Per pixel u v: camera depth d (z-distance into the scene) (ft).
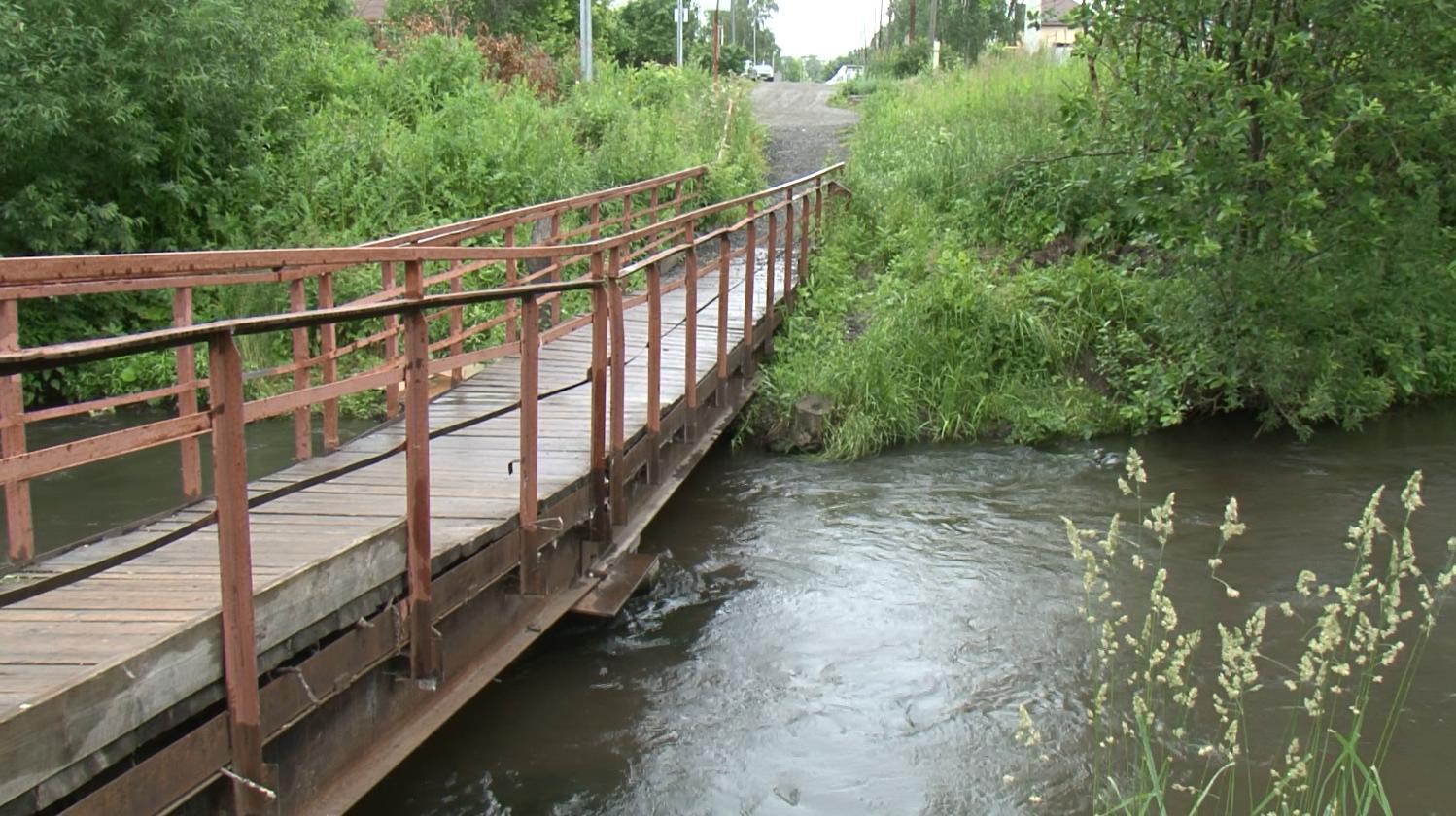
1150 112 32.35
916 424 34.81
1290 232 30.27
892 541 25.81
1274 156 30.96
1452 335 36.63
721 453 33.83
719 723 17.70
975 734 17.26
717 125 63.82
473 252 16.25
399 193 46.98
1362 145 32.91
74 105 39.55
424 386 13.91
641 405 25.70
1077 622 21.12
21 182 40.42
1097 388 36.37
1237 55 32.96
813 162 64.85
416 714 14.49
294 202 46.19
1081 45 33.53
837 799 15.65
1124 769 16.11
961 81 66.13
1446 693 17.92
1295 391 33.83
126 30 41.27
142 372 39.65
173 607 12.23
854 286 41.68
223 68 43.21
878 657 19.93
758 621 21.47
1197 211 32.24
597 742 17.12
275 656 11.71
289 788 12.15
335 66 58.44
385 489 18.10
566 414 24.62
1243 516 26.73
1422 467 30.12
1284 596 21.86
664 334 34.12
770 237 36.22
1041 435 34.19
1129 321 37.88
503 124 52.85
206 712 10.96
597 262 19.99
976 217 46.14
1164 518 13.57
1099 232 36.60
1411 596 21.66
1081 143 34.88
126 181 43.52
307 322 11.37
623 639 20.65
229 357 10.32
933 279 38.88
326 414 21.09
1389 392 34.24
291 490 15.49
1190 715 17.48
